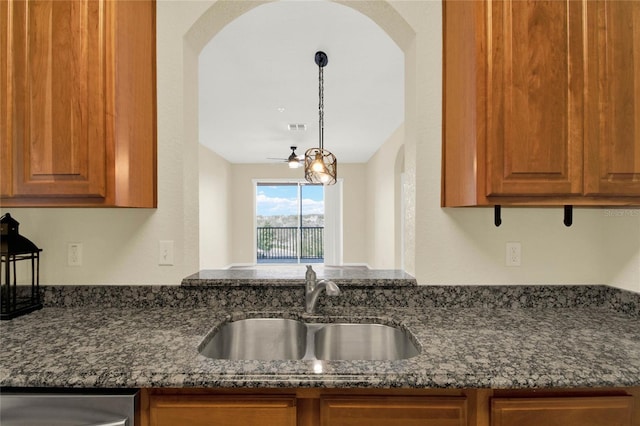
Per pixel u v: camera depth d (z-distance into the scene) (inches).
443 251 61.4
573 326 49.2
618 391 36.6
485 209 61.5
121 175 50.4
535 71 46.1
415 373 34.5
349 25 87.9
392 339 53.0
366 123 177.2
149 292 60.1
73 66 47.3
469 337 44.4
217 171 268.4
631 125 46.0
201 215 238.5
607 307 59.7
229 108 152.7
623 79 46.0
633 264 55.2
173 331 46.7
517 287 60.6
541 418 35.9
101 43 47.5
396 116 164.2
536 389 36.3
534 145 46.1
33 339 43.3
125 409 35.1
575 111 46.1
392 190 205.3
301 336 54.7
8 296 52.4
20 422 34.8
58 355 38.4
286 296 59.9
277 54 103.0
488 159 47.0
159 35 61.5
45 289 59.9
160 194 61.3
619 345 41.6
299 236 320.5
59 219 60.9
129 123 52.7
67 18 47.3
